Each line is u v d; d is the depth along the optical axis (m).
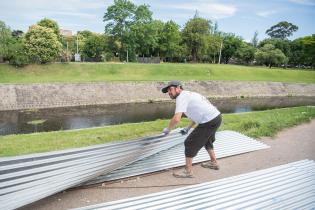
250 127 10.90
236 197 4.71
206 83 40.38
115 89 33.31
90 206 4.25
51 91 29.91
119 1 57.94
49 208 4.57
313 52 75.69
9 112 25.91
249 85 43.06
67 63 39.59
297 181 5.49
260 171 5.99
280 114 14.59
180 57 76.38
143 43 61.94
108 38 61.06
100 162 4.96
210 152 6.43
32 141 8.91
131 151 5.42
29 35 37.50
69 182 4.50
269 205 4.45
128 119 24.30
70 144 8.63
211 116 5.50
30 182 4.15
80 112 26.89
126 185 5.53
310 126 11.50
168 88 5.46
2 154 7.30
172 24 69.88
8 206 3.74
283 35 120.62
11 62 36.19
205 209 4.25
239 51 86.31
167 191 4.89
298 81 49.06
